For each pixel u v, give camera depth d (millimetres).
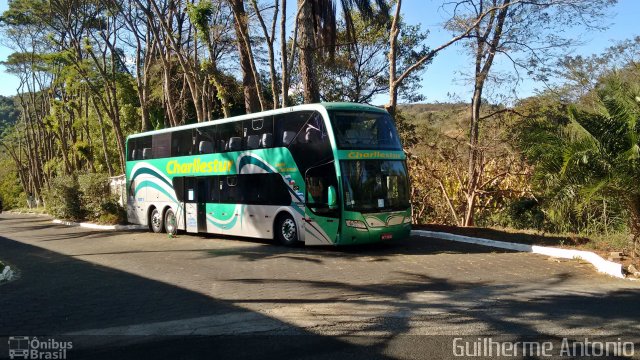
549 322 6828
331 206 13055
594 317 7027
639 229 11109
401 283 9547
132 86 36656
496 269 10695
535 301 7965
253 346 6016
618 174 10297
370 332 6520
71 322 7242
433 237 15734
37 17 31984
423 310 7559
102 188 26328
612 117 10562
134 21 27516
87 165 41250
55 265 12734
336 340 6207
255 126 15867
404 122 21781
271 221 15086
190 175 18516
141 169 21484
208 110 25969
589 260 11062
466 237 14648
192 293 8938
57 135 43062
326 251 13781
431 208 20422
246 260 12648
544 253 12281
